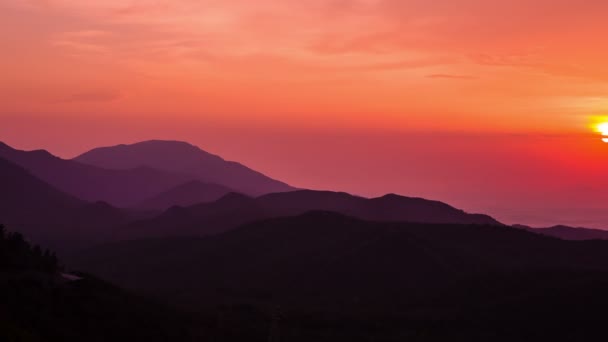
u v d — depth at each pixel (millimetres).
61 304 49406
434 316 70250
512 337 64375
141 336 49781
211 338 54750
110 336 47812
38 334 43438
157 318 53938
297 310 71312
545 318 66438
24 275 52531
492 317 68438
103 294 54188
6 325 41219
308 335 62125
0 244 55562
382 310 74562
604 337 62531
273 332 59094
